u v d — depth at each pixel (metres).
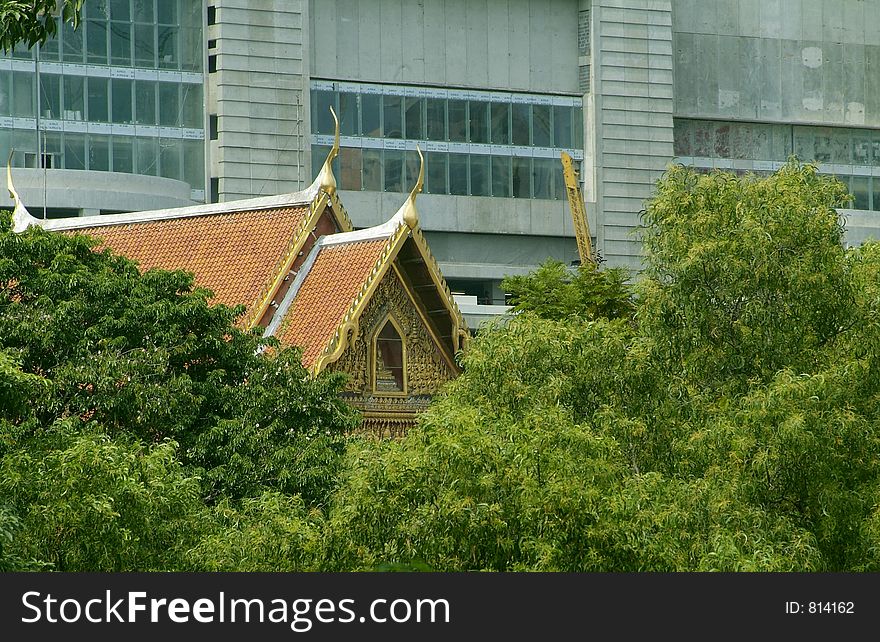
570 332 158.88
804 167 165.88
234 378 177.12
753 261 154.12
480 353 160.88
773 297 154.75
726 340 156.00
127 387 164.62
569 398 154.25
